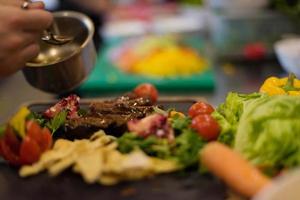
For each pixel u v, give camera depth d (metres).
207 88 1.17
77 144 0.58
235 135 0.57
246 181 0.46
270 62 1.31
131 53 1.37
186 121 0.59
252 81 1.17
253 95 0.63
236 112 0.61
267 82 0.67
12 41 0.59
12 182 0.54
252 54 1.30
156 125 0.58
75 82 0.72
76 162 0.54
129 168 0.52
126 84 1.19
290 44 1.14
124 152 0.56
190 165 0.55
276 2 1.31
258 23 1.30
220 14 1.33
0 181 0.55
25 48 0.61
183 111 0.73
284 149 0.52
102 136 0.59
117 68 1.30
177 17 1.78
